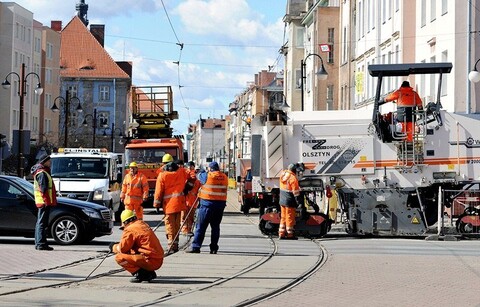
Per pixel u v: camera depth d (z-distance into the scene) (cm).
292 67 10412
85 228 2681
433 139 3206
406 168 3203
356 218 3206
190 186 2539
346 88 7794
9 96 10562
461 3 4694
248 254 2484
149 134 5853
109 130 13950
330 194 3206
